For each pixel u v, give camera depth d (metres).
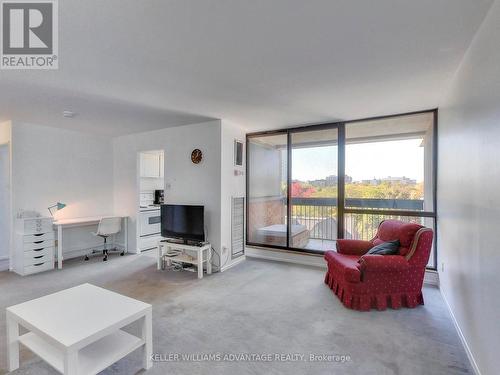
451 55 2.12
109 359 1.73
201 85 2.73
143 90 2.86
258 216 5.13
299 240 4.75
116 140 5.55
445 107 2.96
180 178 4.61
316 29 1.77
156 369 1.93
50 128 4.63
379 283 2.87
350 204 4.27
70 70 2.37
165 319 2.63
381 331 2.43
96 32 1.80
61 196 4.78
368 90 2.88
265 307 2.91
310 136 4.63
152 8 1.55
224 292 3.32
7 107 3.44
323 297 3.17
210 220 4.29
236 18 1.65
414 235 2.99
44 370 1.90
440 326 2.52
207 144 4.31
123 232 5.39
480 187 1.83
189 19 1.66
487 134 1.68
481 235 1.81
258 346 2.20
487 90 1.67
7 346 1.97
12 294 3.22
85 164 5.13
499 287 1.49
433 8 1.56
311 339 2.30
